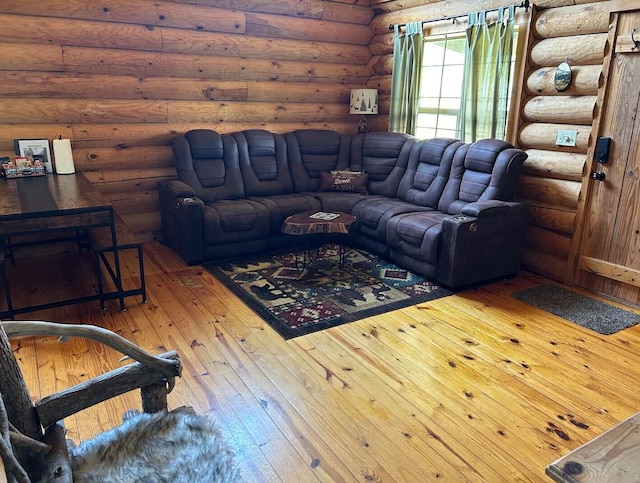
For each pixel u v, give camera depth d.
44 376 2.46
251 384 2.42
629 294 3.45
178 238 4.21
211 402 2.27
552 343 2.88
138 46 4.33
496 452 1.98
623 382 2.48
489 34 4.16
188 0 4.44
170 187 4.24
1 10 3.74
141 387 1.56
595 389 2.42
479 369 2.59
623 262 3.44
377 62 5.62
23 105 3.98
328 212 4.18
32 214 2.79
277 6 4.91
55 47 3.98
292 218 3.97
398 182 4.82
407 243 3.91
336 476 1.84
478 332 3.00
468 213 3.59
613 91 3.35
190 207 3.95
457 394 2.37
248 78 5.02
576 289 3.72
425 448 2.00
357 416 2.19
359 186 4.96
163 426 1.46
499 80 4.13
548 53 3.74
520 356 2.72
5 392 1.25
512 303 3.45
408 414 2.21
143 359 1.51
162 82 4.52
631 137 3.28
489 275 3.76
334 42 5.47
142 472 1.29
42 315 3.13
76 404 1.41
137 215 4.70
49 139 4.14
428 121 5.27
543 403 2.30
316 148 5.20
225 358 2.66
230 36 4.75
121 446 1.38
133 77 4.40
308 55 5.28
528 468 1.89
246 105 5.06
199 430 1.46
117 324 3.04
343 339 2.89
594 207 3.57
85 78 4.16
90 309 3.24
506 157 3.81
